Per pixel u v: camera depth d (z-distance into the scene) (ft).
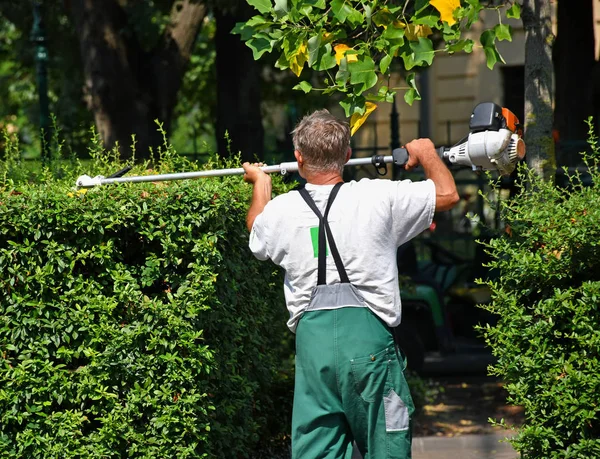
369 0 32.55
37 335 29.68
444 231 93.71
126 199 29.96
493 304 30.25
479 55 116.57
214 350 32.01
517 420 53.26
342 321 24.29
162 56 61.46
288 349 51.42
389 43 31.73
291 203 25.09
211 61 96.37
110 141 58.44
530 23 36.14
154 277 30.48
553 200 29.84
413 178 76.38
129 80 58.85
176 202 29.96
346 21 32.81
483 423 52.70
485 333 30.66
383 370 24.21
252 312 37.32
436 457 44.39
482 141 25.77
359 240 24.29
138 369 30.17
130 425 30.45
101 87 58.29
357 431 24.63
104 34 58.44
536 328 28.91
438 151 26.76
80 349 29.86
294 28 32.24
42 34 70.79
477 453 44.80
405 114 120.26
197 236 30.66
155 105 61.21
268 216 25.27
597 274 29.07
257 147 60.80
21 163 42.19
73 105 87.04
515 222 30.27
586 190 29.37
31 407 29.71
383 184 24.94
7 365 29.50
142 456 30.32
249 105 60.34
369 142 121.19
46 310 29.60
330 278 24.45
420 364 59.98
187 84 99.55
